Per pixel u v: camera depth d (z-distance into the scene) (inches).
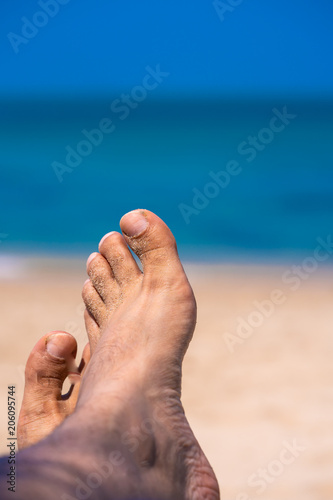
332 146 916.0
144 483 57.1
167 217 466.3
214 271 306.8
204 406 154.3
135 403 63.5
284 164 753.0
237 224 435.8
